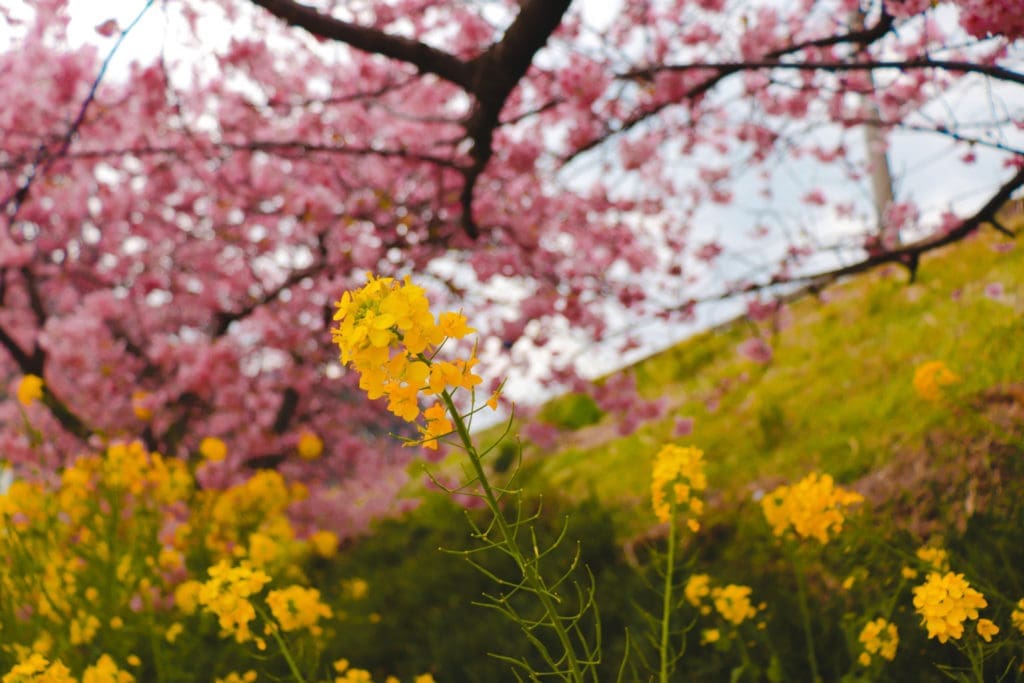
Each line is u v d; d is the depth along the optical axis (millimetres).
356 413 7863
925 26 4188
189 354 6578
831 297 8180
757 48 4777
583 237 5391
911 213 4535
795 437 5832
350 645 4637
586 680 3629
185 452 6984
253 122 5348
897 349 6312
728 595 2938
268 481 5148
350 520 7703
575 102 4645
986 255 6652
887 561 3428
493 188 5359
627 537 5301
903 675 2855
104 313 6641
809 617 3434
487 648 4137
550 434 5590
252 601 3223
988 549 3221
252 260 6422
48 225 6410
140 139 5406
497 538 5461
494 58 4055
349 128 5562
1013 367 4578
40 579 3400
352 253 5273
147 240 6391
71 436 6430
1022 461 3705
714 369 8336
